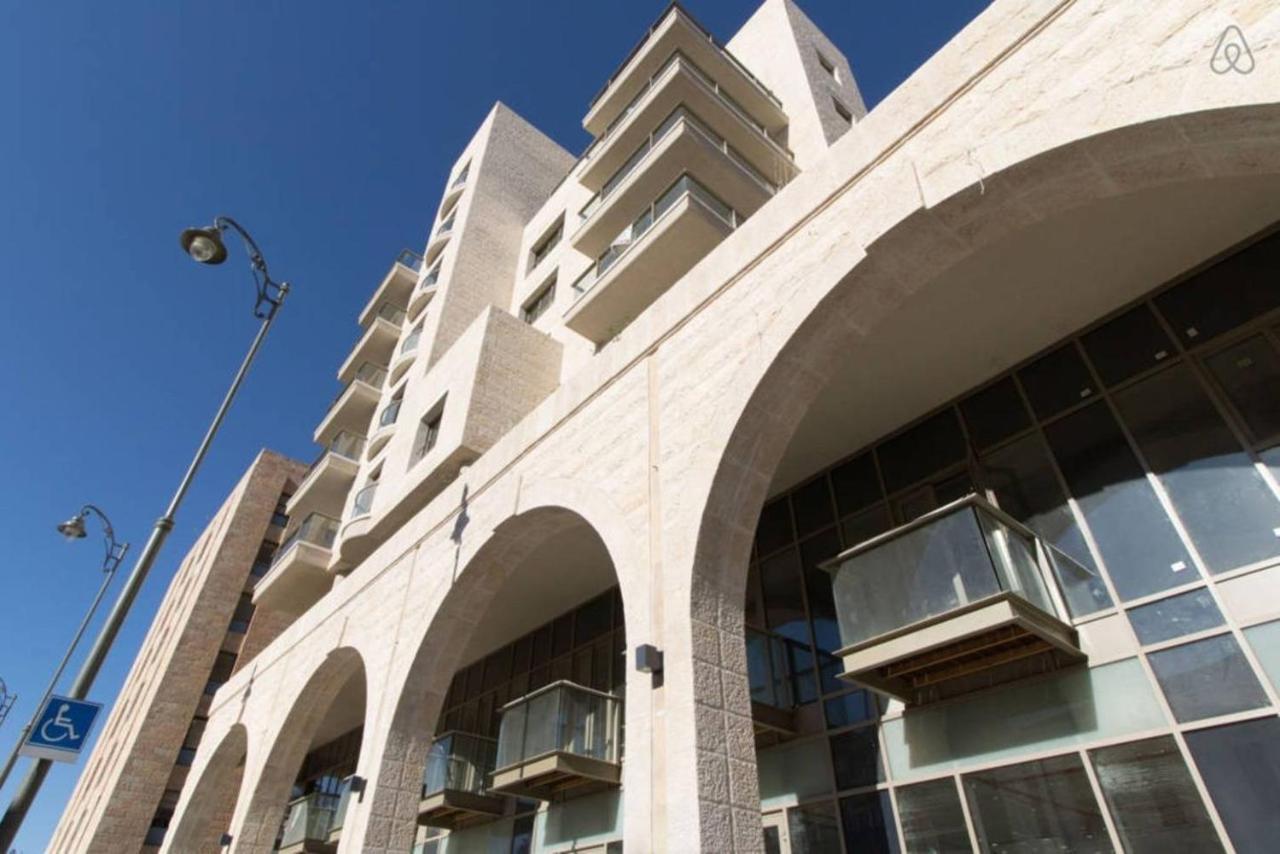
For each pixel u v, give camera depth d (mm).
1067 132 5691
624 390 9484
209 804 18875
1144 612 6816
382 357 32812
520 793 12180
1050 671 7199
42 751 7312
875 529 9516
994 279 7777
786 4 20750
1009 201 6305
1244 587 6285
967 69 6852
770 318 7684
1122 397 7781
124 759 30391
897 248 6840
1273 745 5695
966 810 7270
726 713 6500
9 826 6918
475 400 16750
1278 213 7086
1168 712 6324
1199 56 5082
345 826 10750
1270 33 4719
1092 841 6383
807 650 9539
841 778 8492
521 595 14133
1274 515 6332
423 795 13797
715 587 7109
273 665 17875
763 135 16625
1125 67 5570
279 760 15203
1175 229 7289
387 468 20625
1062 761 6805
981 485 8617
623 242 15938
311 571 24062
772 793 9141
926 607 7281
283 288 10703
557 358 19094
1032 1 6527
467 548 11391
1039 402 8484
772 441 7578
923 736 7938
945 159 6648
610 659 13023
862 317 7285
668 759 6281
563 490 9719
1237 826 5676
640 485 8375
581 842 11602
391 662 12070
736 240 8742
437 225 33250
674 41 17844
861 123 7734
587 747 11359
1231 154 5148
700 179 15680
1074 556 7492
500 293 26172
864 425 9797
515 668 15484
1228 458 6785
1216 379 7152
